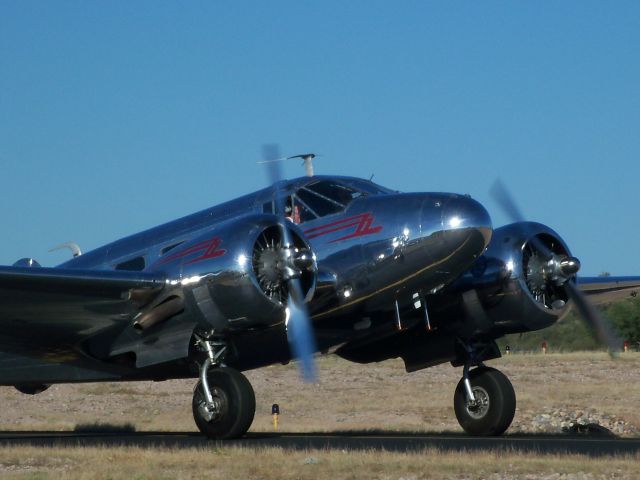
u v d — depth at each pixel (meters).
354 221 60.12
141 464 43.81
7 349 62.12
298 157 65.94
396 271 58.56
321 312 59.88
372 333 62.28
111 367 62.12
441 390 116.81
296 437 58.66
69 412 107.12
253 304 53.78
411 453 45.94
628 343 186.00
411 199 59.47
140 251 66.00
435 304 61.88
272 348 60.38
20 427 89.94
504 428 61.66
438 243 57.44
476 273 60.81
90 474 41.31
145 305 56.09
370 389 120.56
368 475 39.88
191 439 57.44
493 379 61.69
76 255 72.69
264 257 55.09
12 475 41.56
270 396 116.94
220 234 54.94
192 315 55.03
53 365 65.88
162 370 60.84
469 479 38.78
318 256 60.06
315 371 55.22
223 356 56.66
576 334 183.12
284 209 61.97
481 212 57.69
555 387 116.50
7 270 52.16
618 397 106.69
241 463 43.25
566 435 63.50
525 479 38.50
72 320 57.91
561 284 61.19
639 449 47.22
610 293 71.38
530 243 61.12
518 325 61.44
